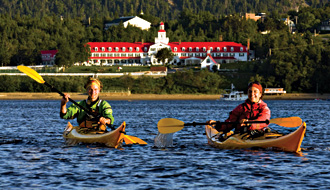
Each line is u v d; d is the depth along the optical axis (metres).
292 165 48.66
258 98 57.16
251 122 56.16
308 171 45.72
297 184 40.44
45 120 126.31
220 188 39.16
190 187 39.47
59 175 43.66
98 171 45.62
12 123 112.88
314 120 128.75
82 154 55.12
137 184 40.41
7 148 61.06
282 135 57.56
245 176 43.56
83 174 44.19
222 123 57.91
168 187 39.41
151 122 119.62
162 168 47.31
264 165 48.69
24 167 47.25
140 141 62.88
